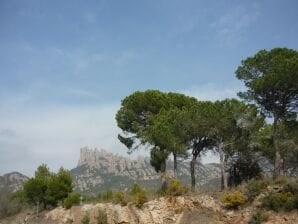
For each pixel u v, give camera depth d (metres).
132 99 50.47
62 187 65.25
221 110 40.50
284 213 29.08
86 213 49.09
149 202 40.62
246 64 39.97
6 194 83.31
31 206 72.75
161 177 45.84
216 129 41.12
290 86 35.72
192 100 51.84
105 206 46.50
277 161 36.94
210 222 33.97
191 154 45.84
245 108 40.38
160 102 49.53
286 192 30.55
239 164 45.44
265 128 45.66
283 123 41.31
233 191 35.22
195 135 43.88
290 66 34.31
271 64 36.81
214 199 35.62
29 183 65.44
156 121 45.22
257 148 44.34
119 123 51.44
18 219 66.62
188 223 35.28
